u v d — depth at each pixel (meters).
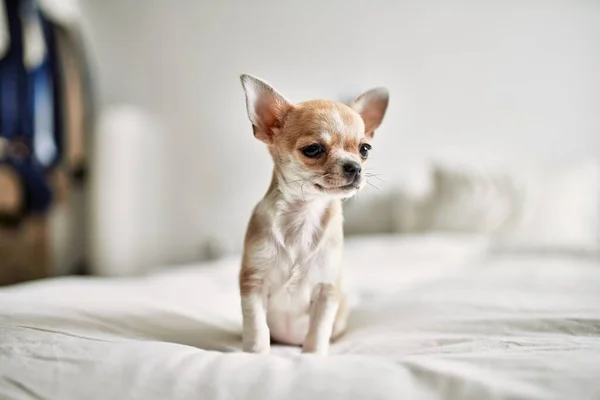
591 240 2.11
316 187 0.88
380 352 0.82
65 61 2.77
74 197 3.12
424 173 2.79
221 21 3.10
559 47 2.65
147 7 3.22
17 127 2.38
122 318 0.87
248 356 0.63
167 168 3.18
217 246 2.94
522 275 1.42
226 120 3.09
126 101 3.26
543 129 2.68
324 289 0.90
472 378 0.52
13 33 2.36
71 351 0.64
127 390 0.53
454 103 2.78
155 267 3.15
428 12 2.80
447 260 1.90
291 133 0.93
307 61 2.96
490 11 2.73
